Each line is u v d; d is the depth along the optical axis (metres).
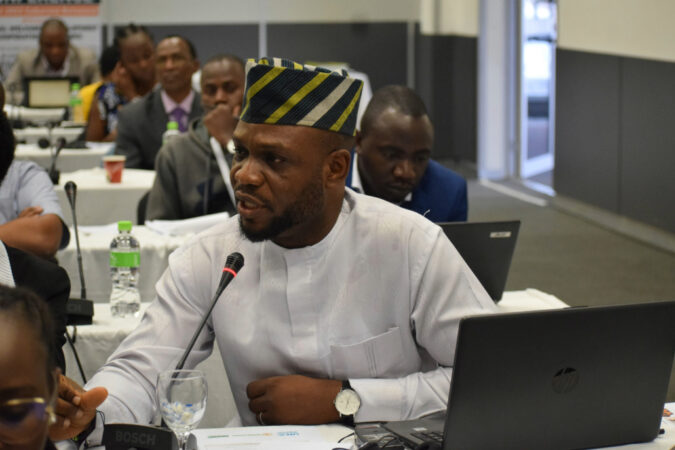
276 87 1.79
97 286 3.76
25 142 7.10
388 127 3.01
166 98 5.72
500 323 1.64
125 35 7.25
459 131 11.50
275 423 1.97
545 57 10.82
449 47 11.76
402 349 2.06
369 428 1.86
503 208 8.92
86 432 1.82
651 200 7.01
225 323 2.04
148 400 2.00
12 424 1.08
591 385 1.75
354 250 2.02
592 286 5.93
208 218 3.98
